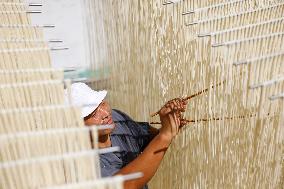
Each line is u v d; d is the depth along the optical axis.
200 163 1.47
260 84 0.90
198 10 1.31
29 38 1.28
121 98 2.31
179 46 1.49
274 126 1.07
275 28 1.13
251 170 1.23
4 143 0.85
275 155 1.13
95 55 2.50
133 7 1.92
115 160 1.54
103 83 2.50
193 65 1.39
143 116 2.02
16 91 0.99
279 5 1.23
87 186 0.69
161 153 1.36
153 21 1.73
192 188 1.55
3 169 0.79
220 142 1.31
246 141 1.21
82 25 3.05
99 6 2.32
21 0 1.53
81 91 1.49
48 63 1.18
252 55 1.06
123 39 2.12
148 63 1.84
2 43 1.20
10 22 1.33
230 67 1.12
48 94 1.01
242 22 1.22
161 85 1.74
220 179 1.37
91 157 0.79
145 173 1.33
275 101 0.99
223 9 1.33
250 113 1.14
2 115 0.90
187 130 1.49
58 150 0.85
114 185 0.71
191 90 1.43
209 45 1.18
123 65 2.18
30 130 0.93
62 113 0.93
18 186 0.79
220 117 1.27
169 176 1.69
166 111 1.39
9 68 1.15
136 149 1.67
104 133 1.49
